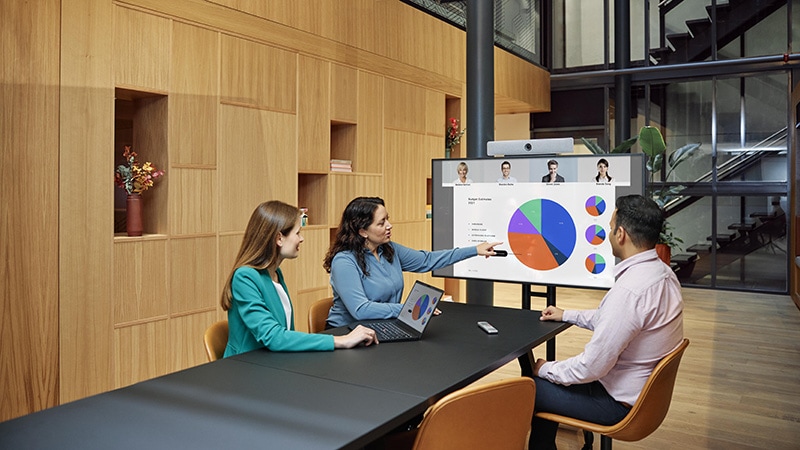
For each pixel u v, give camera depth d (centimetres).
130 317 387
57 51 346
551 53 1003
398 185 646
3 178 324
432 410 153
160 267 405
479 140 465
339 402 166
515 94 857
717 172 890
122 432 145
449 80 736
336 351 223
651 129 757
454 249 336
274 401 167
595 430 231
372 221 285
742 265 878
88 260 363
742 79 870
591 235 315
